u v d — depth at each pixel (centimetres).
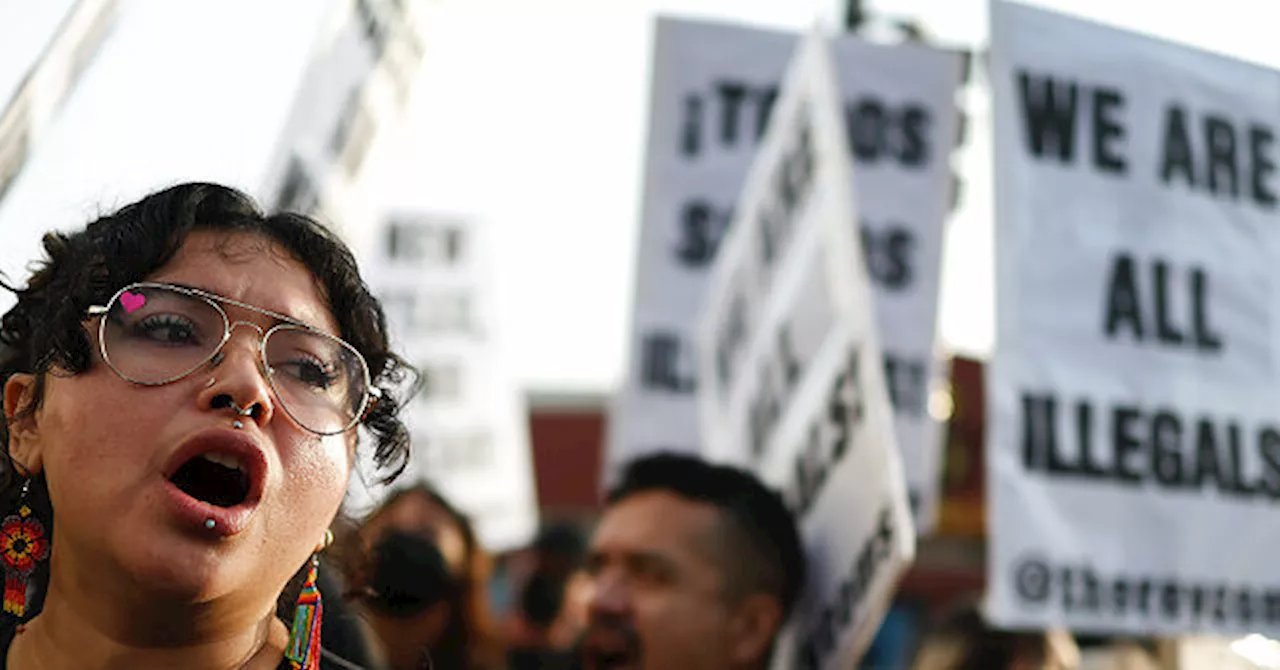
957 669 363
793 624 276
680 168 433
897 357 387
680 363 424
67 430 103
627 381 423
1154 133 346
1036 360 324
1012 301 325
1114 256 336
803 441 291
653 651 241
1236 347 343
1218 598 329
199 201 115
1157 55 349
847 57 406
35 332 110
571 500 1032
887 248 396
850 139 401
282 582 108
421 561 296
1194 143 349
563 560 425
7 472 116
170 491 100
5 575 119
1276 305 348
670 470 252
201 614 103
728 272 343
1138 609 321
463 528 339
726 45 438
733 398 332
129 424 102
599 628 246
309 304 115
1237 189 351
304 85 312
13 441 111
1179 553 326
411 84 367
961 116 468
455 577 309
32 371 110
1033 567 313
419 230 696
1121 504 324
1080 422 325
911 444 380
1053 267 330
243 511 102
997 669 356
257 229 116
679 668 241
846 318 275
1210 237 346
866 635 257
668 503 247
